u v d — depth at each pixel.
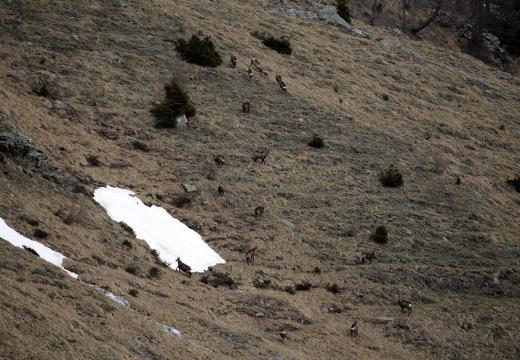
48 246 126.38
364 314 146.88
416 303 153.12
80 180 157.50
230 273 149.12
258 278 150.12
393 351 136.75
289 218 171.88
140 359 101.19
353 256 164.38
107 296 115.06
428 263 166.62
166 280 137.12
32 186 144.50
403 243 172.62
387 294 153.62
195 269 147.62
